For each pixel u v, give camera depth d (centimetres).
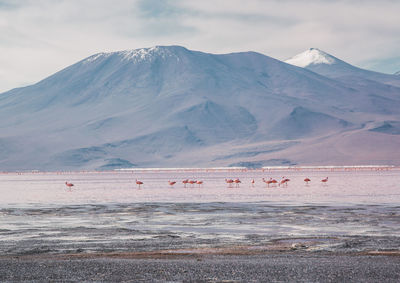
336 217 6525
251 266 3375
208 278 3053
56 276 3117
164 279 3039
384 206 8156
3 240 4731
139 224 5997
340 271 3216
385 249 4091
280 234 5012
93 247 4303
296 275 3114
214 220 6347
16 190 15162
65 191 14288
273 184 17750
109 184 19475
